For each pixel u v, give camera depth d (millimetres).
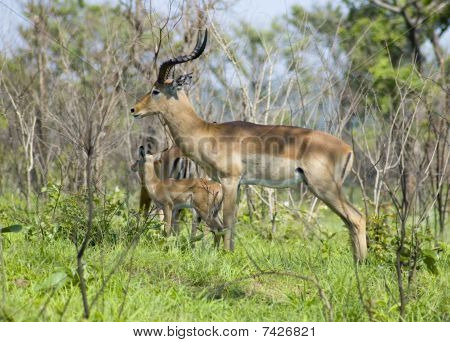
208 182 11445
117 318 6836
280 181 11141
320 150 10758
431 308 7750
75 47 17156
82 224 10500
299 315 7520
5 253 8953
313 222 13164
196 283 8758
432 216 16016
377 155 13164
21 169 16125
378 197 11961
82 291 6707
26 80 16438
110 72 15242
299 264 9719
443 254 10562
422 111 13797
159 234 10617
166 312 7379
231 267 9445
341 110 14008
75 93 14375
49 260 8953
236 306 7879
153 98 11469
